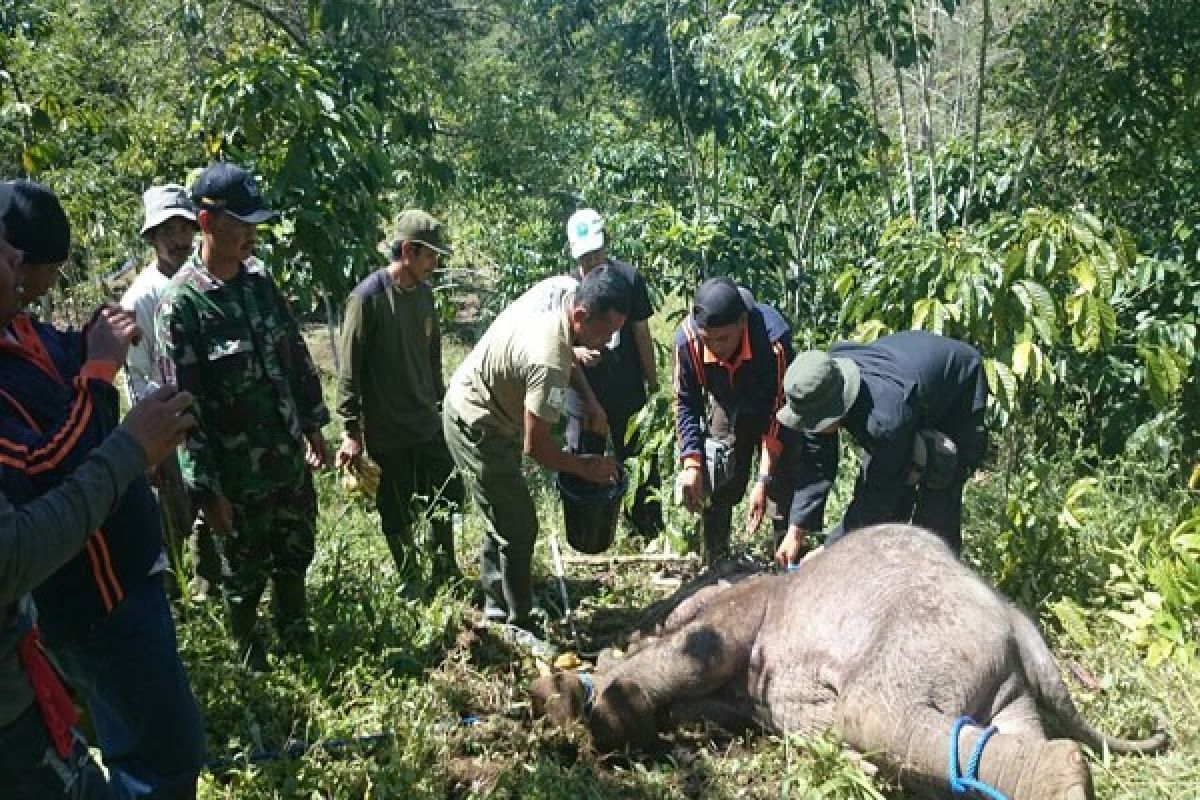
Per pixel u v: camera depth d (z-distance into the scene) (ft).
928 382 16.03
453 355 45.60
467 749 14.55
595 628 18.72
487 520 17.22
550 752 14.42
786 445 19.16
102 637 10.74
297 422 15.60
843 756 12.94
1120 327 25.18
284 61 23.98
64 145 33.06
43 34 31.48
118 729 11.23
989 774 11.68
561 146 47.73
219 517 14.85
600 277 15.37
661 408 21.04
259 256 22.75
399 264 18.37
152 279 17.06
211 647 15.96
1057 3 27.12
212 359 14.67
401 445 18.81
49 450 9.36
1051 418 25.53
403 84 33.09
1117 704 14.94
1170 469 23.97
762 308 18.84
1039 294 19.22
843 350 16.78
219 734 14.37
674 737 14.79
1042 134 28.22
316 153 23.70
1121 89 26.48
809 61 27.07
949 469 15.80
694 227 27.37
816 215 32.12
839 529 16.61
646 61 32.94
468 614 18.40
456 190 48.34
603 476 16.65
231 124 23.47
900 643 13.10
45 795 8.96
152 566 11.05
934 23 27.20
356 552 19.43
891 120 39.40
